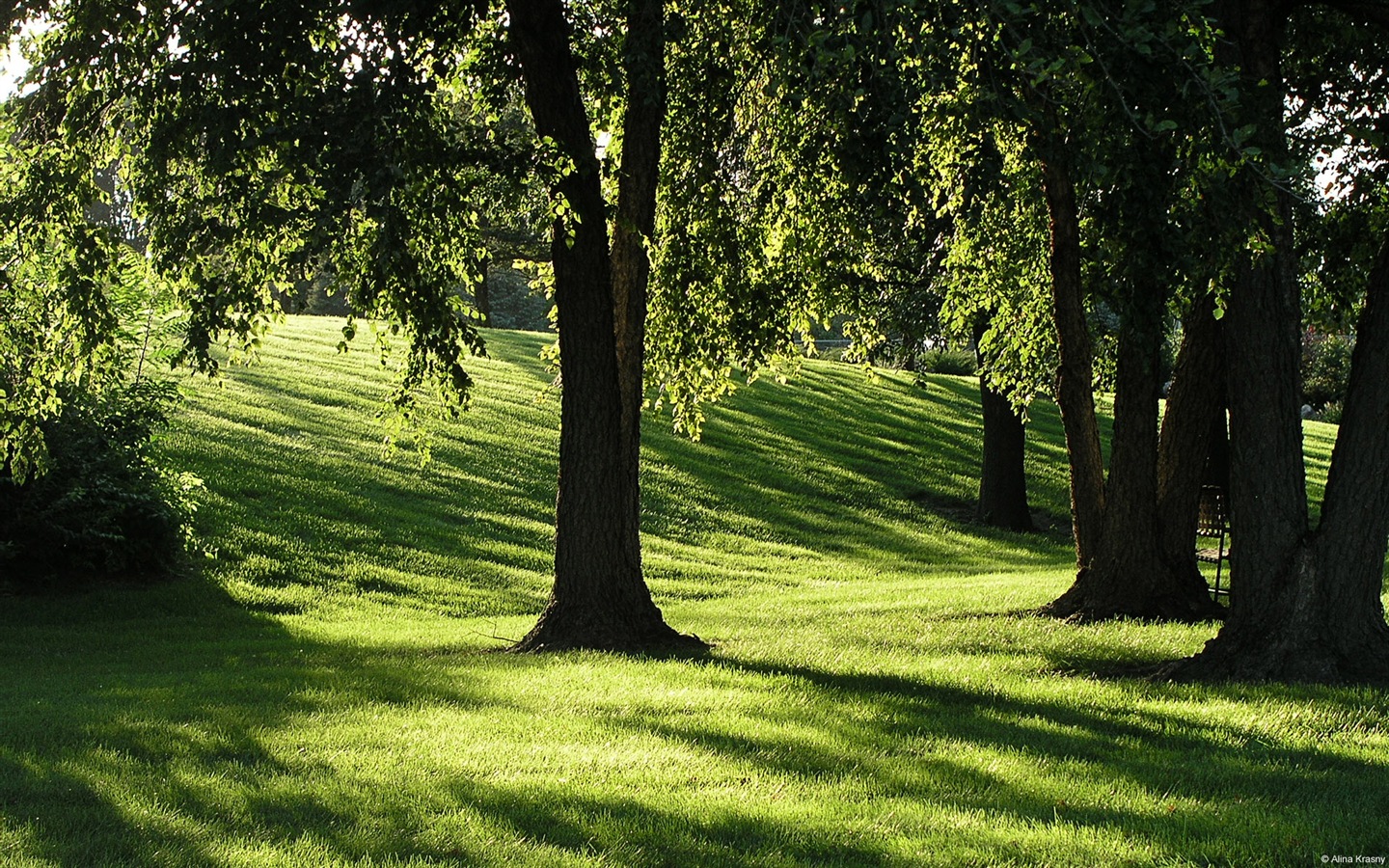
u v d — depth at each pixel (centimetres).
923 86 754
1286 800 573
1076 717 770
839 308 1591
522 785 615
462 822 549
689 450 3148
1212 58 706
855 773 638
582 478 1153
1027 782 613
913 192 738
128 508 1648
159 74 855
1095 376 1938
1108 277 862
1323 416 4747
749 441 3322
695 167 1305
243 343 931
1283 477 862
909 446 3466
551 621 1161
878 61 688
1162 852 495
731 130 1309
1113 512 1307
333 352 3712
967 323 1742
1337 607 850
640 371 1203
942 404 3975
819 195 1265
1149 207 744
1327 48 1123
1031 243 1430
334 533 2069
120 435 1675
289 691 922
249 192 835
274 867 486
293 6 834
